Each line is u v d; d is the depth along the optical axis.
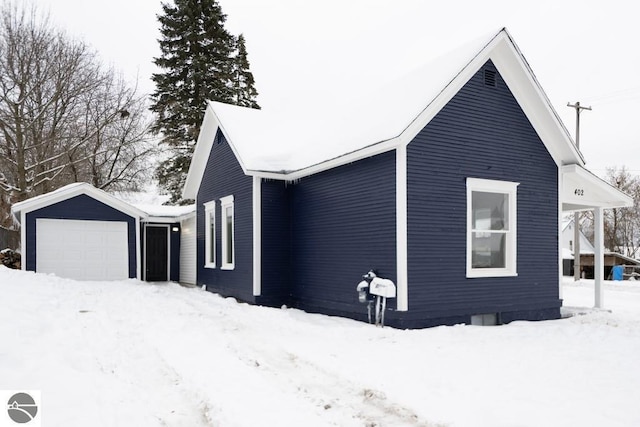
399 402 5.14
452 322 9.89
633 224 54.66
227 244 15.52
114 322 8.80
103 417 4.34
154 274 20.64
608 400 5.12
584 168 11.84
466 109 10.42
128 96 28.47
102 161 27.67
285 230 13.62
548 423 4.52
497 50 10.85
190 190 18.89
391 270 9.65
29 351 5.71
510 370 6.26
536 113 11.45
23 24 24.55
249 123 15.88
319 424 4.61
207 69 30.77
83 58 26.59
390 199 9.76
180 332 8.40
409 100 10.53
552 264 11.60
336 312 11.45
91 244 17.11
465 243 10.20
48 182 25.02
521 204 11.16
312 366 6.52
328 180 11.94
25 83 23.73
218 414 4.82
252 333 8.61
